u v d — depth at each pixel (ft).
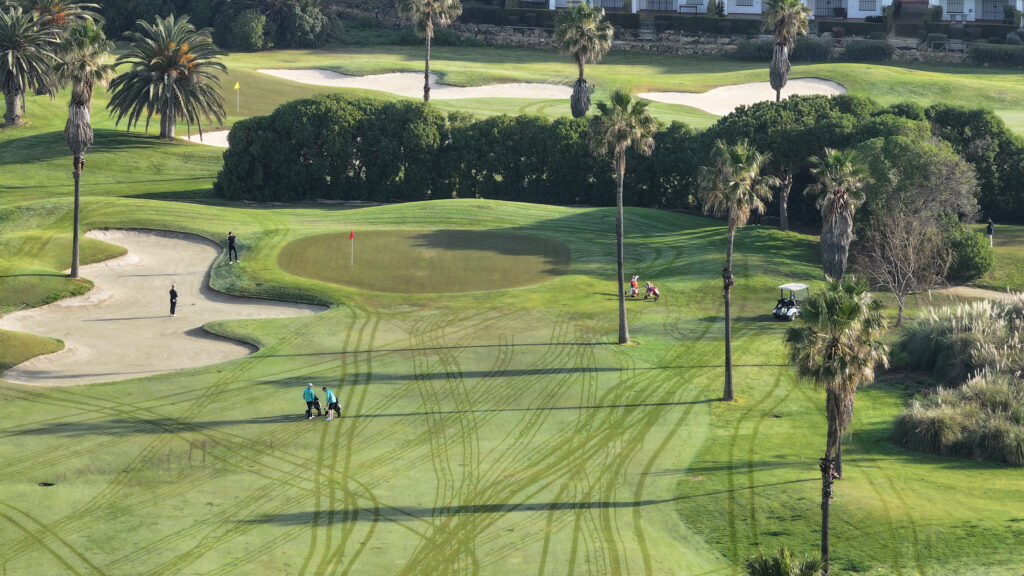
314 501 132.36
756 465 142.10
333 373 183.93
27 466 143.33
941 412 151.64
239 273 243.60
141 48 367.25
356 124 335.47
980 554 109.91
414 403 169.68
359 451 149.89
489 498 132.87
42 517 126.93
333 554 117.19
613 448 150.30
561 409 167.02
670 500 131.13
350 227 286.25
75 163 232.32
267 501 132.36
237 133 330.34
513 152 337.11
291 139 332.80
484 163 337.93
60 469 142.41
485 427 159.12
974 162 301.02
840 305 115.24
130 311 222.69
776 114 301.43
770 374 184.24
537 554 116.67
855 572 108.78
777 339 204.64
